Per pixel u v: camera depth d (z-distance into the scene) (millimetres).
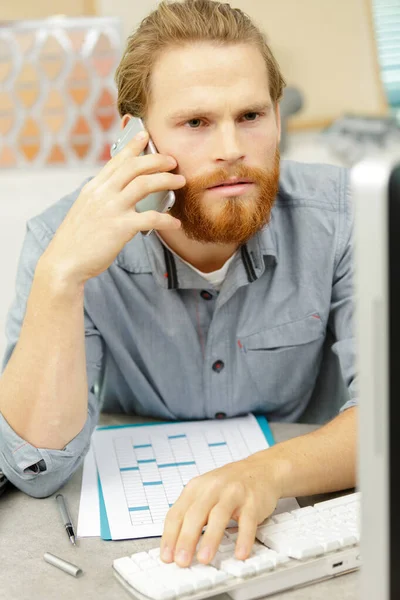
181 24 985
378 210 507
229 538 846
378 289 519
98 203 992
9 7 3141
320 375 1321
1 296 2436
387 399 530
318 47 3510
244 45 984
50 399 996
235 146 969
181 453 1087
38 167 2527
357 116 3297
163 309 1185
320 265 1223
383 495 547
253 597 779
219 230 1006
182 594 755
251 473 892
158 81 999
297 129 3545
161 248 1138
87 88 2441
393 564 556
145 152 1027
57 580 819
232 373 1213
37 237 1200
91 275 1000
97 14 3230
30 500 995
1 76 2418
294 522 864
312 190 1254
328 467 942
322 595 782
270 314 1209
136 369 1216
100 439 1136
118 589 800
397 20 3604
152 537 897
